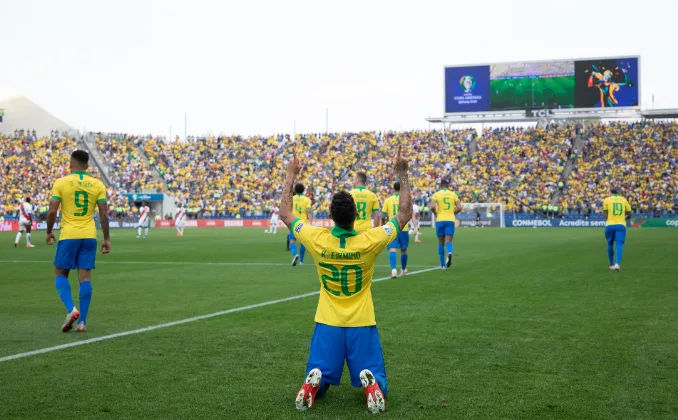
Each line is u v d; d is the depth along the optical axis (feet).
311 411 16.90
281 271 54.80
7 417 16.37
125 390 18.70
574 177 180.55
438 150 196.44
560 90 181.98
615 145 185.68
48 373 20.58
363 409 17.11
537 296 37.68
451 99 189.88
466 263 60.59
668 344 24.53
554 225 170.09
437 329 27.63
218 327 28.43
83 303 27.96
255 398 17.98
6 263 64.54
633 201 170.71
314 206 188.03
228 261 65.72
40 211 173.99
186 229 170.81
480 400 17.71
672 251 73.31
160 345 24.72
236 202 193.36
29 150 192.95
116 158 198.29
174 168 201.57
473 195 181.68
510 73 185.37
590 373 20.42
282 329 27.91
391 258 48.52
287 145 206.80
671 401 17.53
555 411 16.75
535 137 193.26
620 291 39.60
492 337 25.94
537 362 21.86
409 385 19.20
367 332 17.37
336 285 17.24
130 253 77.56
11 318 31.30
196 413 16.69
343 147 203.51
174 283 45.83
